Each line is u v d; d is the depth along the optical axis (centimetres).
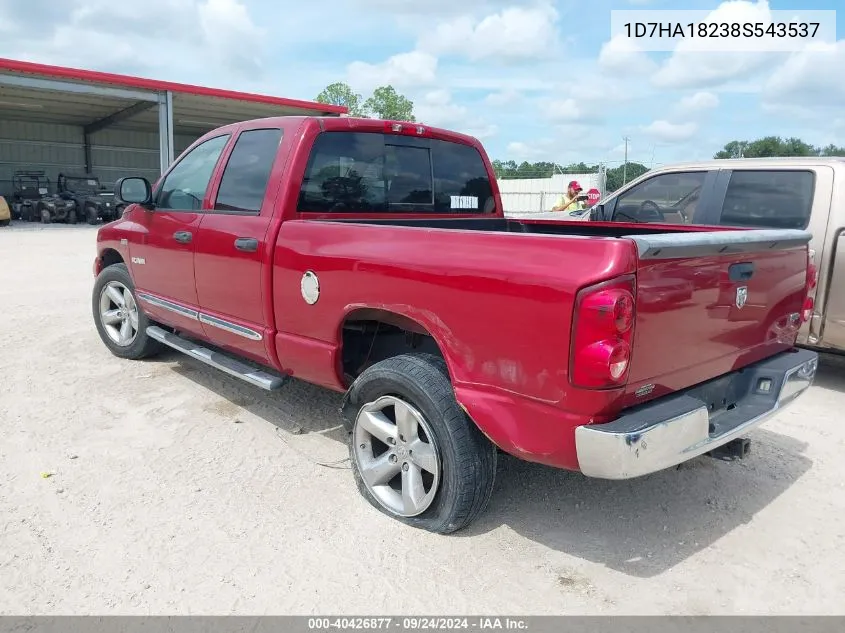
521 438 274
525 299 263
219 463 395
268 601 275
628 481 384
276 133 410
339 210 414
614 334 244
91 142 3206
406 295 309
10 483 365
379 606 273
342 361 362
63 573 289
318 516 339
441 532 320
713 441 288
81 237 1909
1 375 545
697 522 342
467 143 496
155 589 280
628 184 671
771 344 349
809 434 461
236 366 438
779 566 306
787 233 332
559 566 302
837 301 533
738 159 607
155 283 511
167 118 2227
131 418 460
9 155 3005
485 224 500
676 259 267
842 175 533
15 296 897
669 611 273
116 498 352
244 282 407
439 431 304
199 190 464
